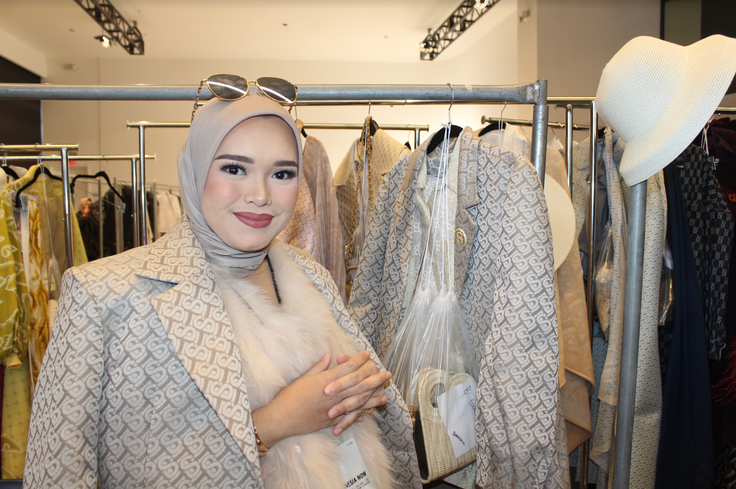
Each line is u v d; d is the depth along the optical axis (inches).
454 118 259.0
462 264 41.8
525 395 34.9
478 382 37.4
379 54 261.4
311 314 30.3
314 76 271.9
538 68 156.4
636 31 158.2
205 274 26.6
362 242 66.5
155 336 24.8
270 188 27.3
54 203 80.3
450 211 41.9
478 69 239.1
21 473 59.4
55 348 23.6
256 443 24.2
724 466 57.5
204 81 29.0
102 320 24.3
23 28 221.9
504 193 38.6
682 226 52.0
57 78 261.3
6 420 58.8
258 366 26.1
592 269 55.1
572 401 50.8
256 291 28.9
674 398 51.9
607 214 61.1
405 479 36.1
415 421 40.2
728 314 55.6
